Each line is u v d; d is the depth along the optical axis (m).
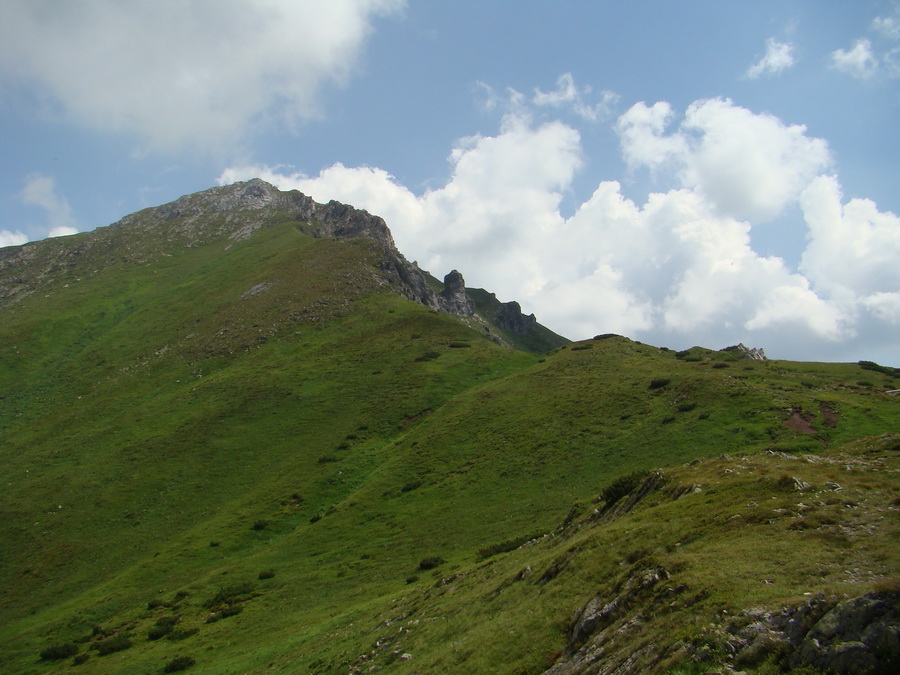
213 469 101.12
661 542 23.72
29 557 80.69
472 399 108.12
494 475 73.94
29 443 124.38
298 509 81.12
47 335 186.25
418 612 34.44
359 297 190.12
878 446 32.34
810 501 22.23
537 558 33.69
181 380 151.00
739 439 63.25
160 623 54.56
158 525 85.62
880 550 16.70
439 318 174.62
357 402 120.75
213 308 196.00
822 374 92.50
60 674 48.47
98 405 141.38
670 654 14.58
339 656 32.56
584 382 101.06
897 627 11.16
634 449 68.88
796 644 12.73
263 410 122.50
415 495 74.69
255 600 55.72
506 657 21.22
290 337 166.62
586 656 17.80
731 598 15.82
